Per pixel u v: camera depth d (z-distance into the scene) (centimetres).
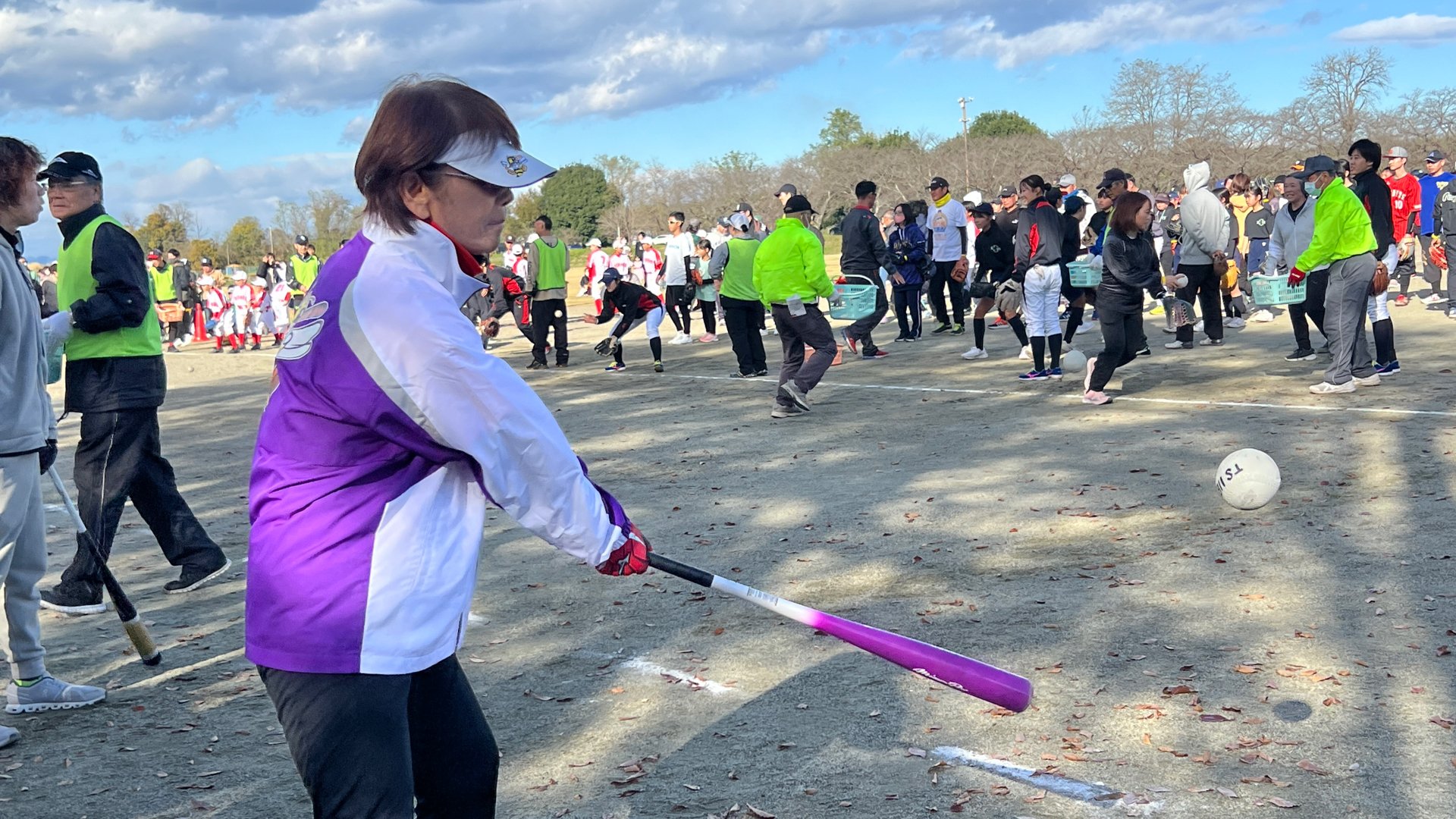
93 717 433
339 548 214
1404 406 862
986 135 6322
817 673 436
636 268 2406
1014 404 996
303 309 224
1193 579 516
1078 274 1276
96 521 561
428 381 211
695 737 387
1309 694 392
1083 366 1099
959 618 486
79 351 554
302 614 214
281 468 218
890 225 2086
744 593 266
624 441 958
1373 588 487
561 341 1539
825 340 1000
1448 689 388
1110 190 1300
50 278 2022
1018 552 574
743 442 917
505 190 232
